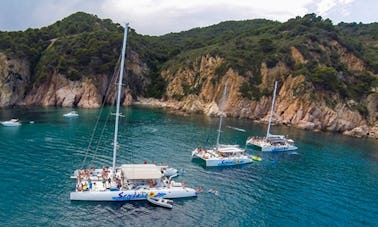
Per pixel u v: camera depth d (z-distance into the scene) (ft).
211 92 466.70
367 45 592.60
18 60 433.48
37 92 436.76
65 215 130.52
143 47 618.44
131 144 244.42
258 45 500.33
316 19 579.48
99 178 157.69
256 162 229.66
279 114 418.72
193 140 274.36
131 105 491.72
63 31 554.87
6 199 139.64
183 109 468.75
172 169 185.98
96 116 358.23
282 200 161.99
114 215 134.10
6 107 392.47
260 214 144.97
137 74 553.23
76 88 442.50
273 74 457.68
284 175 202.59
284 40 515.91
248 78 456.04
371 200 171.01
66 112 374.84
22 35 474.90
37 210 132.36
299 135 341.41
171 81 543.39
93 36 510.17
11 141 231.71
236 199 159.22
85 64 467.52
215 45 570.05
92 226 124.36
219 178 188.03
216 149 231.30
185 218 136.36
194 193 158.10
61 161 192.03
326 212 152.25
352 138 357.20
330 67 440.86
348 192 180.55
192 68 531.09
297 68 452.35
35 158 195.21
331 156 261.85
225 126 355.15
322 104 404.36
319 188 183.42
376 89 439.22
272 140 275.80
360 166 237.25
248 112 431.02
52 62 448.65
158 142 257.75
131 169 158.51
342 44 523.29
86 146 229.66
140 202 147.64
